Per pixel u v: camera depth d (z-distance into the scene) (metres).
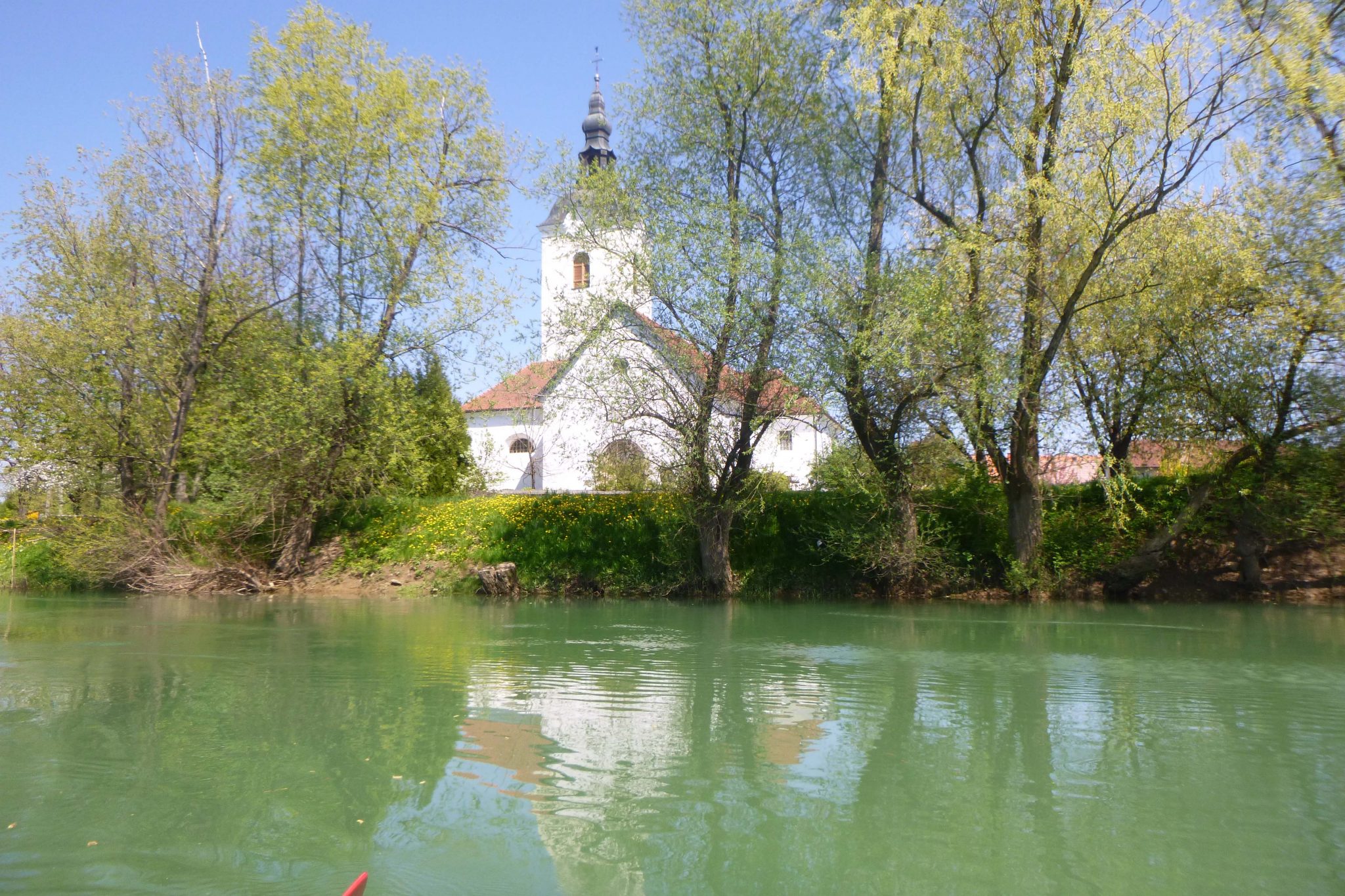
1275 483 18.91
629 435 20.23
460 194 24.12
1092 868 4.42
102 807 5.23
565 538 22.42
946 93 17.72
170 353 22.31
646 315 19.45
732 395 19.36
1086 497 20.86
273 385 21.64
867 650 11.87
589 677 9.66
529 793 5.50
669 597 21.14
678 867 4.39
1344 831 4.95
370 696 8.47
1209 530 20.14
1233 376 18.12
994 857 4.54
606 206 19.77
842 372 17.95
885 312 17.58
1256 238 17.09
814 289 17.92
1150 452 20.27
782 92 20.00
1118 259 17.39
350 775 5.86
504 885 4.15
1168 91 15.39
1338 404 17.61
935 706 8.16
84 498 21.98
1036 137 17.25
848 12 17.59
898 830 4.92
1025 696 8.65
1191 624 14.94
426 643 12.43
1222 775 5.98
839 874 4.31
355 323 22.69
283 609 17.89
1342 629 14.29
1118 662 10.89
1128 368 19.08
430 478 27.91
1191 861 4.50
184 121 22.25
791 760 6.27
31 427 21.42
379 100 22.56
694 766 6.12
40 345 21.28
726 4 19.53
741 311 18.17
